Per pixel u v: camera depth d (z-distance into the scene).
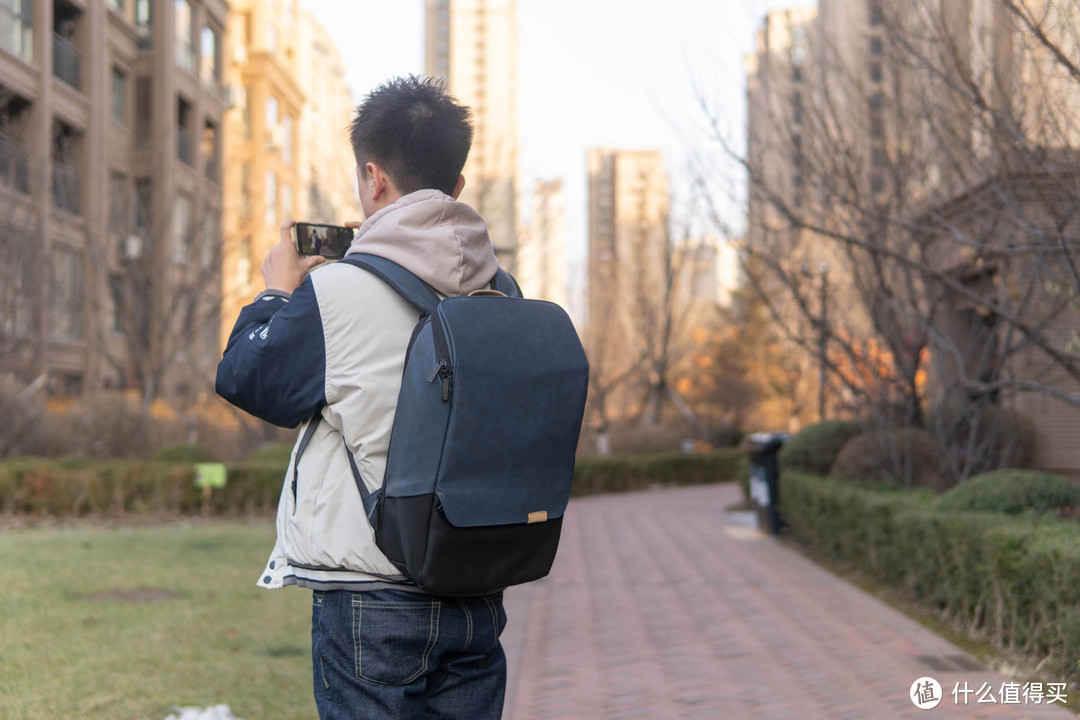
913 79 7.94
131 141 24.52
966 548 6.04
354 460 1.87
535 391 1.84
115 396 15.54
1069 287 6.57
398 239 1.94
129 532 11.16
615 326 32.12
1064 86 5.85
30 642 5.35
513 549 1.82
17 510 12.72
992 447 8.66
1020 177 6.32
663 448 27.59
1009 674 4.99
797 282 9.66
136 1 25.03
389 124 2.05
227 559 8.96
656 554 10.59
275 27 35.81
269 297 2.02
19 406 13.92
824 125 8.28
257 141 33.50
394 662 1.86
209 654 5.24
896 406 10.05
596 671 5.25
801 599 7.49
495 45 138.88
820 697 4.65
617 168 105.69
